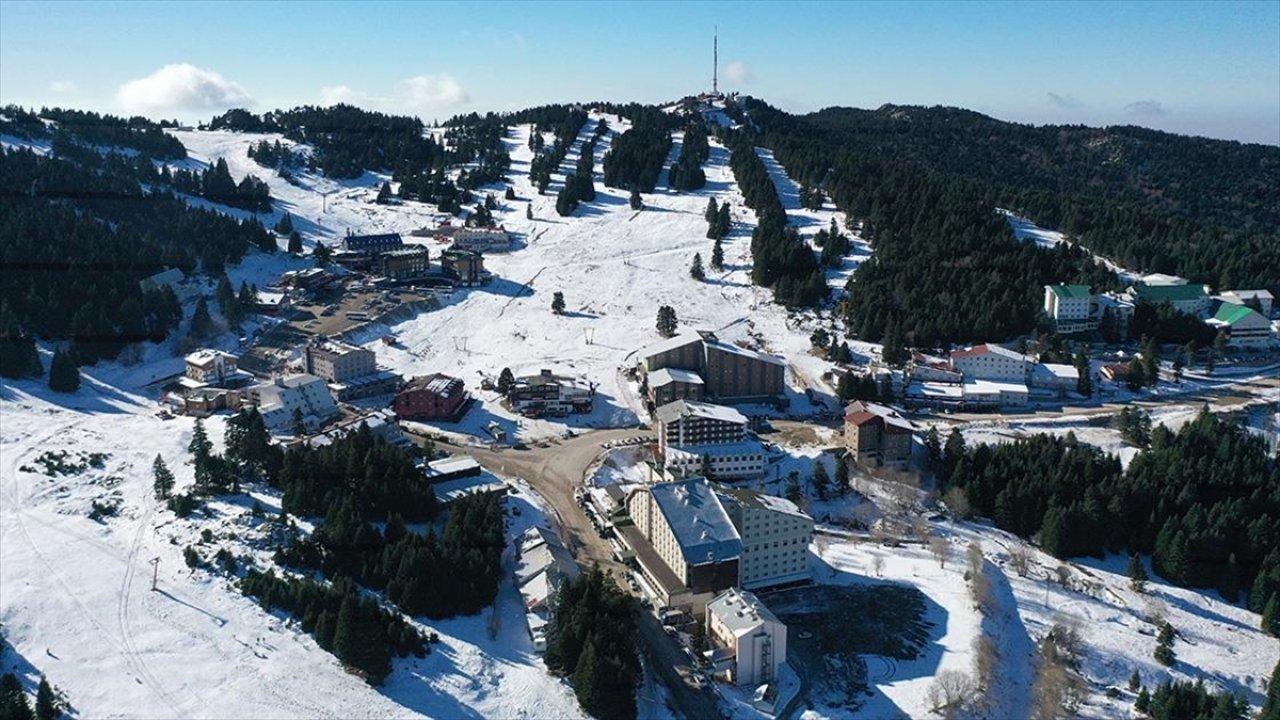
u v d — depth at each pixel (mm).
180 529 132875
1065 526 154625
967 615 129625
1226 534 152000
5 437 165750
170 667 107750
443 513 146500
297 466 145875
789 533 136625
